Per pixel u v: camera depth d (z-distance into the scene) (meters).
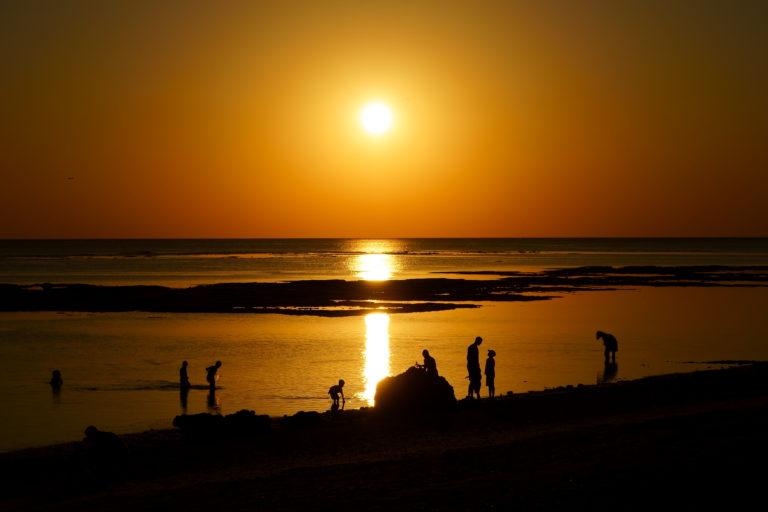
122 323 76.81
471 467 21.77
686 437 23.22
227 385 43.84
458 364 50.72
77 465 25.89
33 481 24.16
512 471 20.81
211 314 85.69
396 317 82.62
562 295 111.38
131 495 21.14
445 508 17.44
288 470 23.20
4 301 96.38
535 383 43.84
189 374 47.38
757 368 41.44
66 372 48.19
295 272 180.62
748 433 22.97
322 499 19.00
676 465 19.34
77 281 146.38
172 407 37.91
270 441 28.12
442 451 24.97
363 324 75.75
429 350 57.41
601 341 62.25
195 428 28.89
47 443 30.98
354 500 18.70
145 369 49.47
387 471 21.94
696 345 59.78
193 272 180.50
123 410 37.31
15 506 21.20
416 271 184.75
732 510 16.05
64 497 21.83
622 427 26.19
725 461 19.27
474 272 178.25
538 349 57.88
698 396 33.84
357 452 25.73
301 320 79.69
